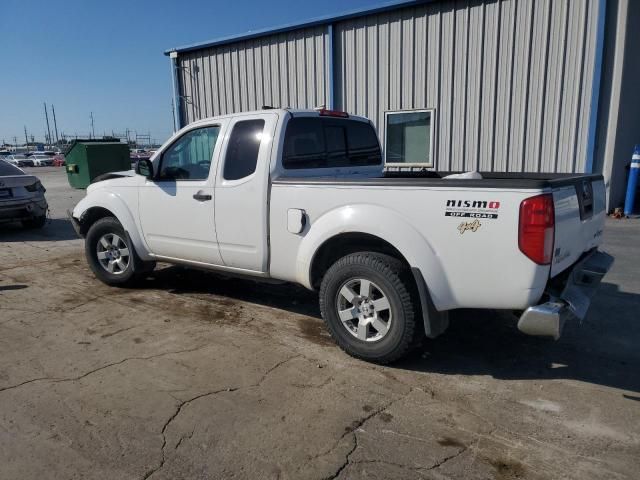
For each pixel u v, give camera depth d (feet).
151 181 17.49
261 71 41.83
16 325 15.49
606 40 29.22
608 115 30.07
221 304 17.51
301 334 14.75
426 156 35.70
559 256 11.16
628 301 17.35
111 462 8.89
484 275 11.10
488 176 16.46
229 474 8.58
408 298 12.00
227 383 11.75
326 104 38.93
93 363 12.79
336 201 13.04
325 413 10.47
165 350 13.58
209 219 15.88
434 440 9.55
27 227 34.22
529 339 14.43
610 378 12.11
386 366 12.70
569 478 8.48
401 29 34.96
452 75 33.71
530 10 30.60
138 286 19.71
